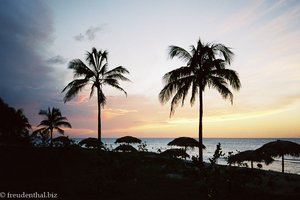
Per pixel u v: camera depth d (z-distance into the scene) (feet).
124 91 95.81
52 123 154.92
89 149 91.56
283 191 41.81
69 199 32.01
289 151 67.05
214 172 37.70
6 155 51.62
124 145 86.33
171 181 45.39
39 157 53.72
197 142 81.46
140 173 51.90
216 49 69.36
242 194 36.83
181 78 70.69
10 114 101.71
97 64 93.97
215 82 69.00
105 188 36.86
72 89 90.84
